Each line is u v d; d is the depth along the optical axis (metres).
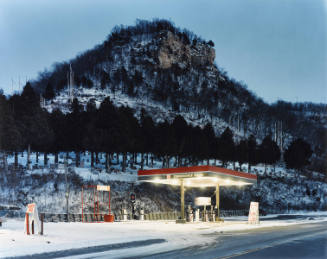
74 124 71.62
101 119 70.94
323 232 27.02
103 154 101.31
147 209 58.66
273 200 85.44
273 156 103.75
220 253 15.65
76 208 51.19
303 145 111.12
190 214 43.69
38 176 56.62
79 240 19.59
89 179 60.41
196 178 41.44
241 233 26.48
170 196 67.56
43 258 14.49
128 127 71.50
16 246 16.81
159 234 24.83
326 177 116.56
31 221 21.83
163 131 78.25
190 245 18.92
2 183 52.81
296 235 24.50
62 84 186.00
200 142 84.44
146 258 14.37
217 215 45.47
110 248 17.66
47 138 65.94
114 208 54.72
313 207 86.94
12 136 58.19
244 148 99.62
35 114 65.31
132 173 73.50
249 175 46.72
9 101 66.00
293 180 100.69
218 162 120.56
